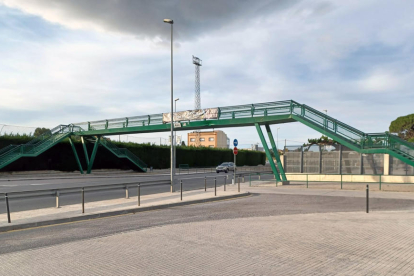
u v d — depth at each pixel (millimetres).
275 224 9375
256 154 82375
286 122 25562
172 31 21875
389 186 21750
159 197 16484
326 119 22578
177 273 5230
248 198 17250
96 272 5301
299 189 22281
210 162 65000
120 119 35000
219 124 26922
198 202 15359
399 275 5082
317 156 29672
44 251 6629
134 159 44969
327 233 8039
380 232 8133
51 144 35656
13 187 22516
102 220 10656
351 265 5578
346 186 23531
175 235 8008
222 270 5363
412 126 51281
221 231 8438
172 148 20562
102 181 28906
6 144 35969
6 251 6730
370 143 21453
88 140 41500
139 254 6340
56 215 10906
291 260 5879
